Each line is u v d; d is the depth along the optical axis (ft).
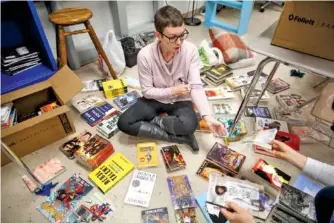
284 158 3.19
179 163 4.29
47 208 3.73
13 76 5.11
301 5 2.90
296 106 5.53
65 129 4.83
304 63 3.03
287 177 4.07
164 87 4.58
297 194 2.75
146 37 7.74
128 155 4.56
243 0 7.73
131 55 6.93
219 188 3.79
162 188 3.99
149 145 4.60
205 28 9.14
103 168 4.21
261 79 6.37
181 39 3.68
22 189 4.02
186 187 3.93
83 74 6.86
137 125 4.51
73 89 4.73
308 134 4.89
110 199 3.85
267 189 3.91
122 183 4.08
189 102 4.79
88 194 3.91
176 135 4.60
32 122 4.20
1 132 3.93
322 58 3.10
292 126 5.10
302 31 3.06
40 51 5.41
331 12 2.75
